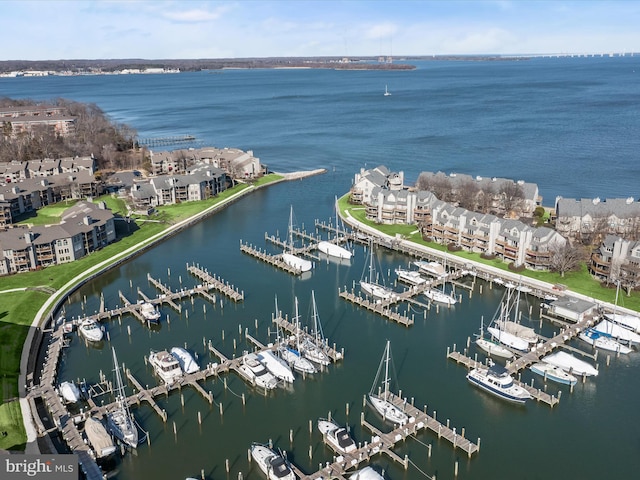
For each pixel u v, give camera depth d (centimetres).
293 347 11100
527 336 11150
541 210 18212
